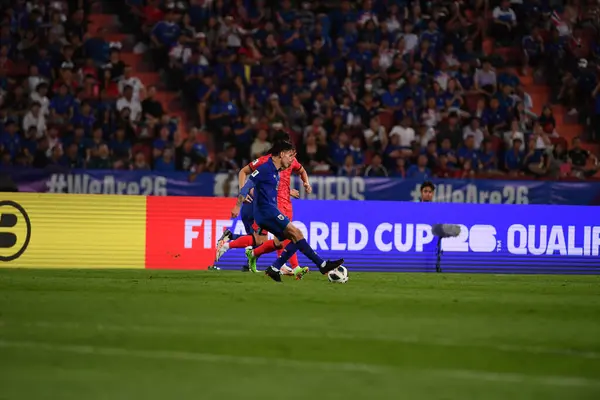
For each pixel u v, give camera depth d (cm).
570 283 4588
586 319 2858
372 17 8238
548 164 7781
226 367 1833
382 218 5384
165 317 2619
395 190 6594
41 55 7675
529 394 1617
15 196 4978
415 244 5416
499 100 8044
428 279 4641
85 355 1936
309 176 6481
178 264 5162
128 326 2403
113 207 5100
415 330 2452
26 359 1875
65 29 7894
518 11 8644
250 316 2691
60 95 7400
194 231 5184
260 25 8175
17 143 7150
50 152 7119
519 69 8506
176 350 2028
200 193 6500
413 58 8156
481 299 3441
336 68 7956
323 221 5325
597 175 7806
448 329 2495
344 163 7381
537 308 3164
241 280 4166
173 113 7781
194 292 3456
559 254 5534
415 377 1766
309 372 1794
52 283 3797
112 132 7381
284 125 7544
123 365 1830
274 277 4028
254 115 7669
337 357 1983
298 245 3972
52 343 2091
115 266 5091
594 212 5569
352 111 7706
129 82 7575
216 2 8112
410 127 7712
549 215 5525
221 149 7588
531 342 2277
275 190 3975
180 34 7938
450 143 7675
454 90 8038
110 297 3203
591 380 1775
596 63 8631
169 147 7269
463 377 1778
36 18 7831
